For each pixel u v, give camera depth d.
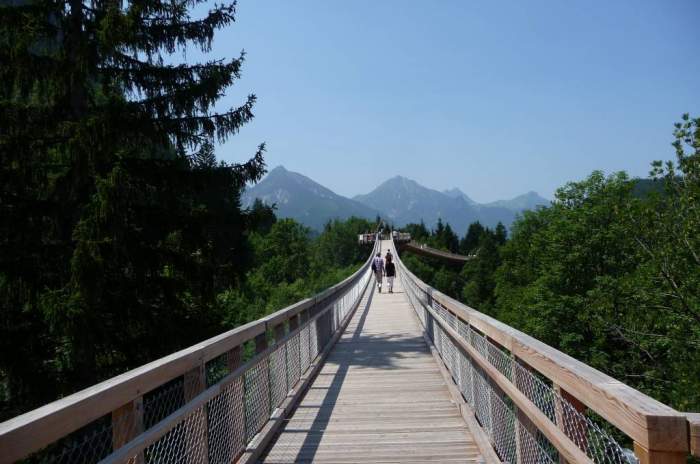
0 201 10.34
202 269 12.34
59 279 10.28
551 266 30.52
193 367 3.78
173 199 12.12
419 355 10.97
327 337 11.83
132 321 11.27
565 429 2.74
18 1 10.53
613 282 18.16
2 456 1.87
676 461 1.71
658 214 13.50
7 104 10.24
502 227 142.75
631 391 2.01
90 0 10.93
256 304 43.09
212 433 4.11
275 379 6.47
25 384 9.92
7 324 10.15
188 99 11.37
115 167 9.69
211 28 11.99
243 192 13.48
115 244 9.80
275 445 5.54
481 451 5.06
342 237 126.81
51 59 10.24
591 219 28.62
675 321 13.92
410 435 5.80
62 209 10.70
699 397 12.49
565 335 26.78
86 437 2.53
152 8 11.70
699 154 12.00
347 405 7.14
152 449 3.06
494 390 4.87
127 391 2.76
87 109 11.37
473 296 90.44
